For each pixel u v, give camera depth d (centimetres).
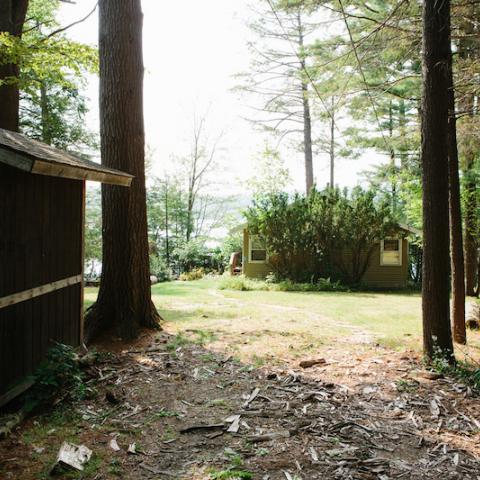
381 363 550
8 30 866
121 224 645
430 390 464
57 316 489
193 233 2958
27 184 414
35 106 1716
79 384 412
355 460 319
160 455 321
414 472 308
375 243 1800
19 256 400
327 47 978
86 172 438
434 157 565
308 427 369
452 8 691
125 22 648
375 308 1092
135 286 654
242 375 492
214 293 1376
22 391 404
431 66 562
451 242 747
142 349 581
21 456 311
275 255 1777
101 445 332
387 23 776
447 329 560
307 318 875
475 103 906
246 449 330
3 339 377
